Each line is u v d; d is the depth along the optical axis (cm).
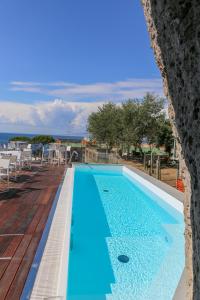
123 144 2558
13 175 1205
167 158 2044
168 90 168
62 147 1822
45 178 1171
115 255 571
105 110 3112
